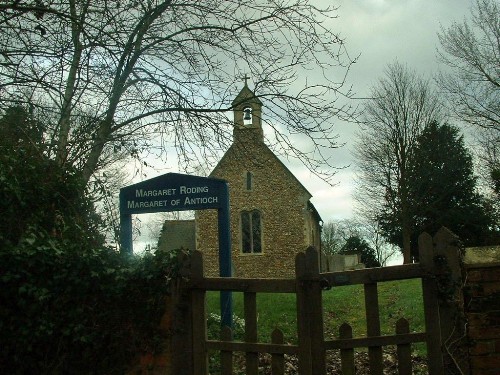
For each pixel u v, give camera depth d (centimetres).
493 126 2489
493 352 475
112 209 839
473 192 3566
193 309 526
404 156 3453
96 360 545
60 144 834
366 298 493
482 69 2461
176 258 530
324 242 6212
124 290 538
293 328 976
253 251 3172
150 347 530
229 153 1145
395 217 3472
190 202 847
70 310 547
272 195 3186
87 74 787
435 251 488
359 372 698
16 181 678
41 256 552
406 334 486
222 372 517
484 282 483
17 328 554
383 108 3453
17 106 802
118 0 773
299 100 878
